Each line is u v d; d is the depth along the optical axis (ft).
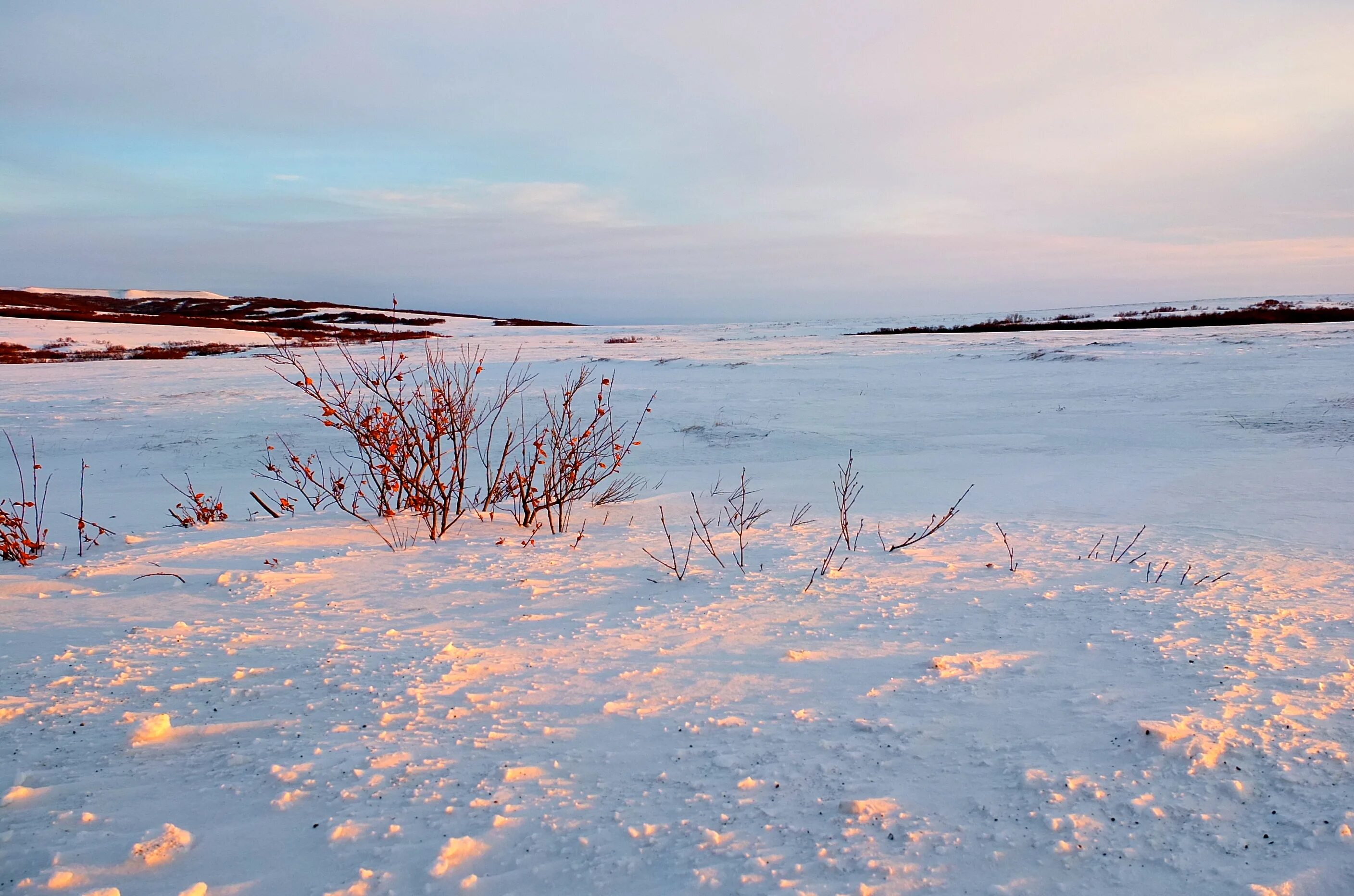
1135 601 13.02
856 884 5.81
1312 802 6.75
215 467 46.06
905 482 31.63
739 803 6.95
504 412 61.00
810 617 12.67
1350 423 46.11
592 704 9.21
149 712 8.85
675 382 80.07
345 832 6.42
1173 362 78.89
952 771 7.50
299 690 9.55
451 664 10.50
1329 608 12.49
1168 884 5.83
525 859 6.13
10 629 12.06
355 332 201.57
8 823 6.51
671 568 16.31
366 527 21.08
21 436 57.47
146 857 6.02
